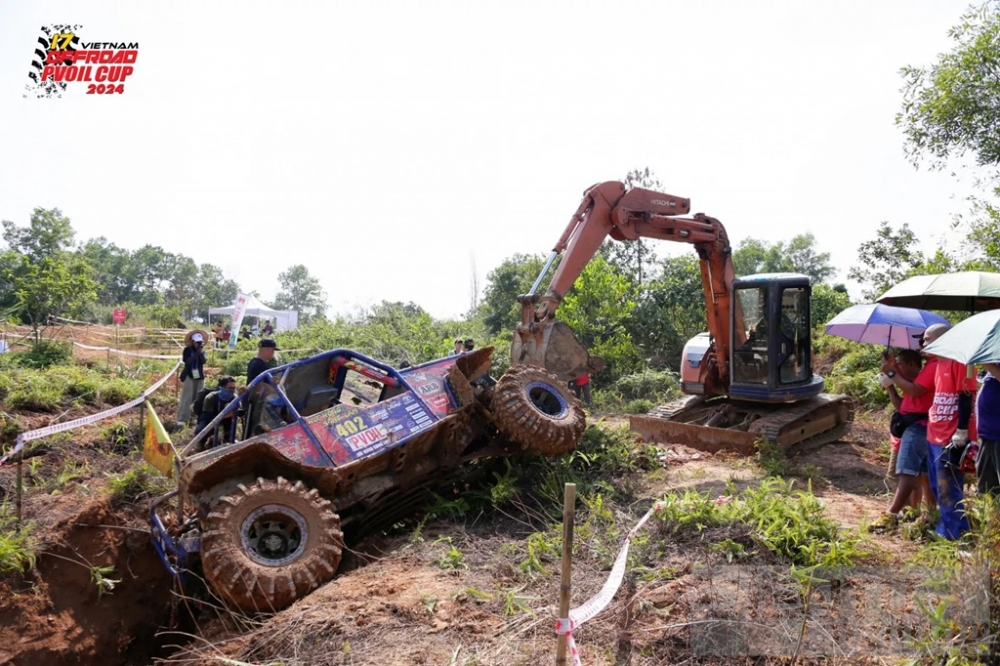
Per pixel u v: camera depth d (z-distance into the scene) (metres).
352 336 20.75
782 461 8.67
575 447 7.65
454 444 7.13
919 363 6.01
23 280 17.98
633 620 4.16
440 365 7.48
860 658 3.54
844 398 11.31
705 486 7.77
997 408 4.77
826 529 5.10
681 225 10.27
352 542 6.64
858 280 20.39
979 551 3.86
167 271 96.44
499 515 6.75
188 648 5.05
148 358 18.28
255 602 5.10
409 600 4.69
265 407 6.81
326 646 4.25
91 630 6.20
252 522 5.48
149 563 7.03
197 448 7.96
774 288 10.22
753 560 4.86
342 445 6.36
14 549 6.05
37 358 15.73
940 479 5.32
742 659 3.69
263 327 24.83
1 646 5.54
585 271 20.39
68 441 9.59
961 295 6.33
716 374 11.33
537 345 8.73
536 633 4.11
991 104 14.01
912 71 14.88
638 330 21.59
